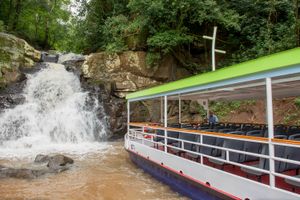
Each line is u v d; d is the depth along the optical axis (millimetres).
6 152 14234
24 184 8766
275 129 8133
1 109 17859
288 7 20469
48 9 36938
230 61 22000
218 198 5887
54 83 20984
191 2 20047
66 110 19297
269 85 4973
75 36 28031
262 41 20203
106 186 8438
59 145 16688
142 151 10188
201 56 23516
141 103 20641
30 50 23547
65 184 8734
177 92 8086
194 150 8047
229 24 20500
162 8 20156
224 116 18953
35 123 18031
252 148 6477
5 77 19938
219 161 6715
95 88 20875
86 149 15328
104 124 19469
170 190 7938
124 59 21484
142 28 21578
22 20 34812
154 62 21438
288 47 18172
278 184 5590
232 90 7664
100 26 25719
